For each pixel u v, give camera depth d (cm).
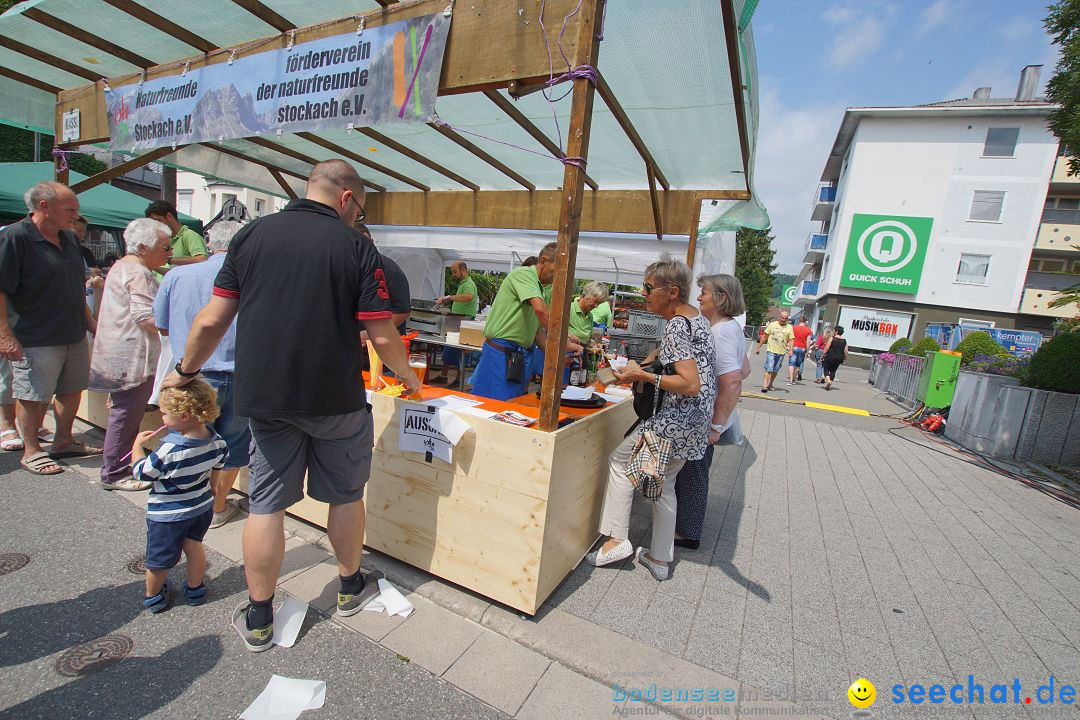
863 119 2347
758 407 909
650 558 290
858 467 557
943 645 250
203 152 541
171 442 209
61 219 338
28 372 334
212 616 221
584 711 190
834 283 2466
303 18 296
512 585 236
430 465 254
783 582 299
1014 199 2200
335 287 195
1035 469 590
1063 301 694
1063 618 282
